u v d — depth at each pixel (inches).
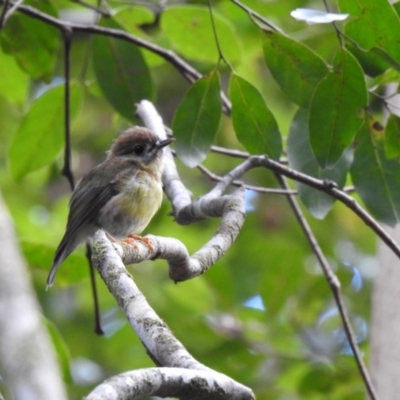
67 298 671.1
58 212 621.0
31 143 475.2
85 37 596.1
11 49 473.1
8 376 184.2
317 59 357.1
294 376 516.4
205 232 642.2
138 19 484.4
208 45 480.1
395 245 347.6
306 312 548.7
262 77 667.4
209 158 687.7
